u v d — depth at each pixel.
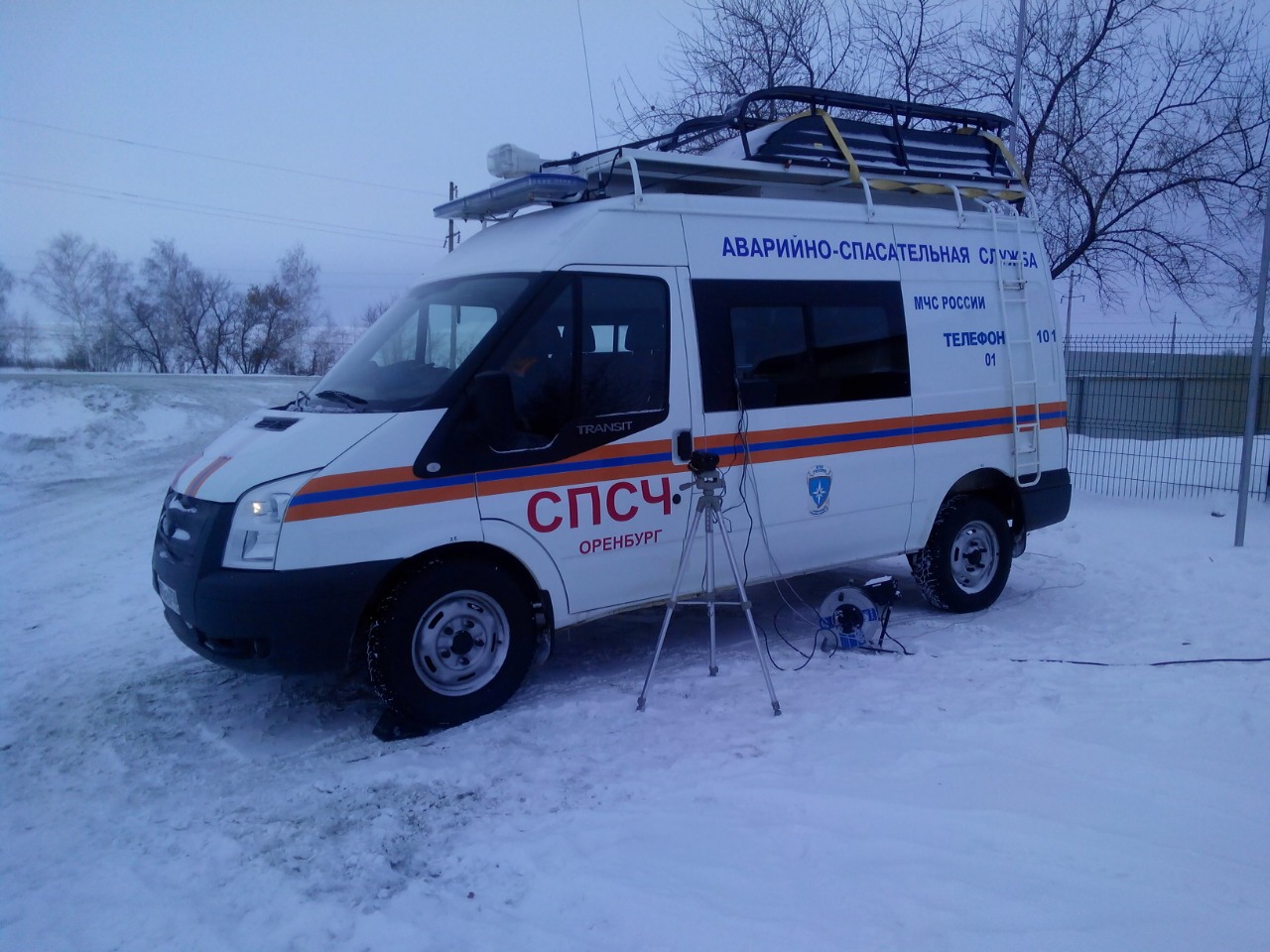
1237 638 6.23
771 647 6.18
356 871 3.55
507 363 4.93
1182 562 8.40
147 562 9.09
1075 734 4.62
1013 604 7.25
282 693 5.43
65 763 4.58
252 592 4.38
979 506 6.89
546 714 4.96
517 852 3.62
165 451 18.31
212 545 4.52
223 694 5.43
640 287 5.33
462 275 5.54
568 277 5.11
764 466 5.75
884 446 6.29
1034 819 3.76
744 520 5.71
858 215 6.27
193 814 4.02
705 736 4.68
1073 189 13.50
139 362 50.03
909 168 6.65
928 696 5.16
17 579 8.48
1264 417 12.62
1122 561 8.56
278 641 4.43
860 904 3.20
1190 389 13.04
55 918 3.30
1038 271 7.26
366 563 4.55
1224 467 12.02
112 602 7.59
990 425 6.86
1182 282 13.62
